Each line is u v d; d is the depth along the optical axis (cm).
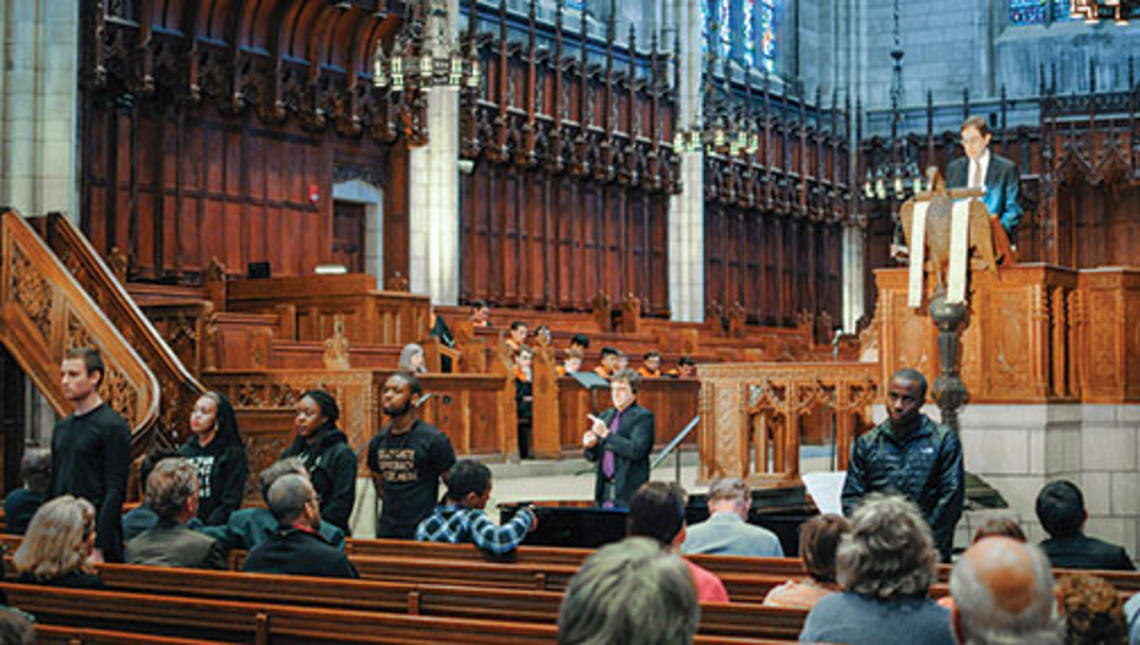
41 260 1339
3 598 521
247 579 633
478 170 2548
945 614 442
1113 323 1200
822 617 448
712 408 1330
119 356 1273
